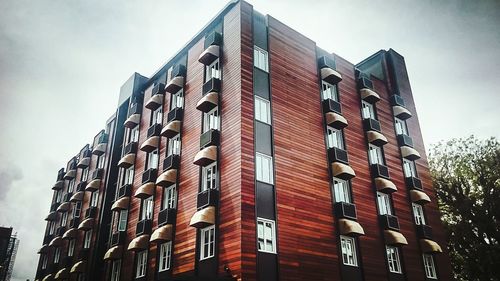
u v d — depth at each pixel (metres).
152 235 24.17
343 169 24.27
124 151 34.97
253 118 22.20
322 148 25.27
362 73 31.88
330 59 29.03
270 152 22.08
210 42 26.25
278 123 23.28
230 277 17.97
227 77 24.28
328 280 21.05
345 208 23.45
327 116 26.44
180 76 29.19
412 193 29.84
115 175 36.81
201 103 23.97
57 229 44.47
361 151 28.14
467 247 35.66
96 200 37.94
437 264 28.58
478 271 34.19
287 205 21.19
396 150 31.25
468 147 38.16
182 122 27.50
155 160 29.77
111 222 33.75
